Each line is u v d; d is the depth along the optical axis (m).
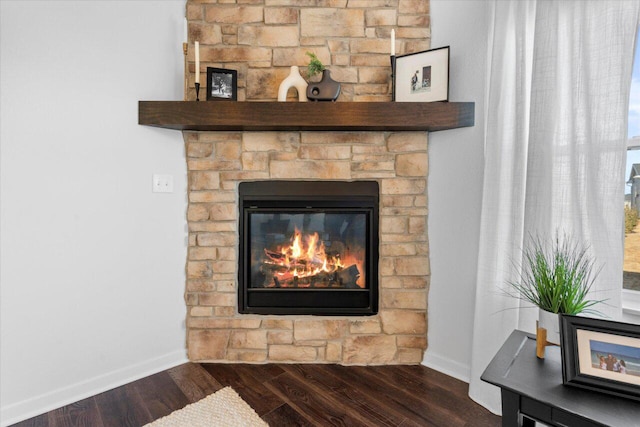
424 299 2.05
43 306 1.64
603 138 1.31
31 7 1.55
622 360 0.98
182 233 2.07
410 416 1.62
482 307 1.70
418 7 1.99
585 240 1.37
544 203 1.47
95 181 1.76
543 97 1.45
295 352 2.09
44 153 1.61
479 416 1.63
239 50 2.03
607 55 1.30
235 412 1.64
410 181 2.02
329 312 2.12
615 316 1.30
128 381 1.90
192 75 2.03
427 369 2.03
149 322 1.98
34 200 1.60
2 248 1.54
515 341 1.30
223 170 2.04
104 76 1.76
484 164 1.74
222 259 2.07
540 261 1.26
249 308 2.13
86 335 1.77
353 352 2.07
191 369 2.02
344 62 2.03
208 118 1.81
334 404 1.71
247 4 2.02
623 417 0.88
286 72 2.04
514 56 1.59
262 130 1.98
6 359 1.56
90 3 1.71
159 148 1.96
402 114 1.79
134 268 1.91
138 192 1.90
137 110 1.87
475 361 1.73
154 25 1.92
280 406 1.69
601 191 1.32
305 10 2.02
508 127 1.62
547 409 0.97
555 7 1.41
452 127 1.84
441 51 1.86
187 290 2.09
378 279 2.11
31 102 1.57
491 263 1.66
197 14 2.02
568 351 1.03
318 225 2.19
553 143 1.46
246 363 2.09
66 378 1.72
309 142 2.02
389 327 2.06
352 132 2.01
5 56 1.50
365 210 2.09
